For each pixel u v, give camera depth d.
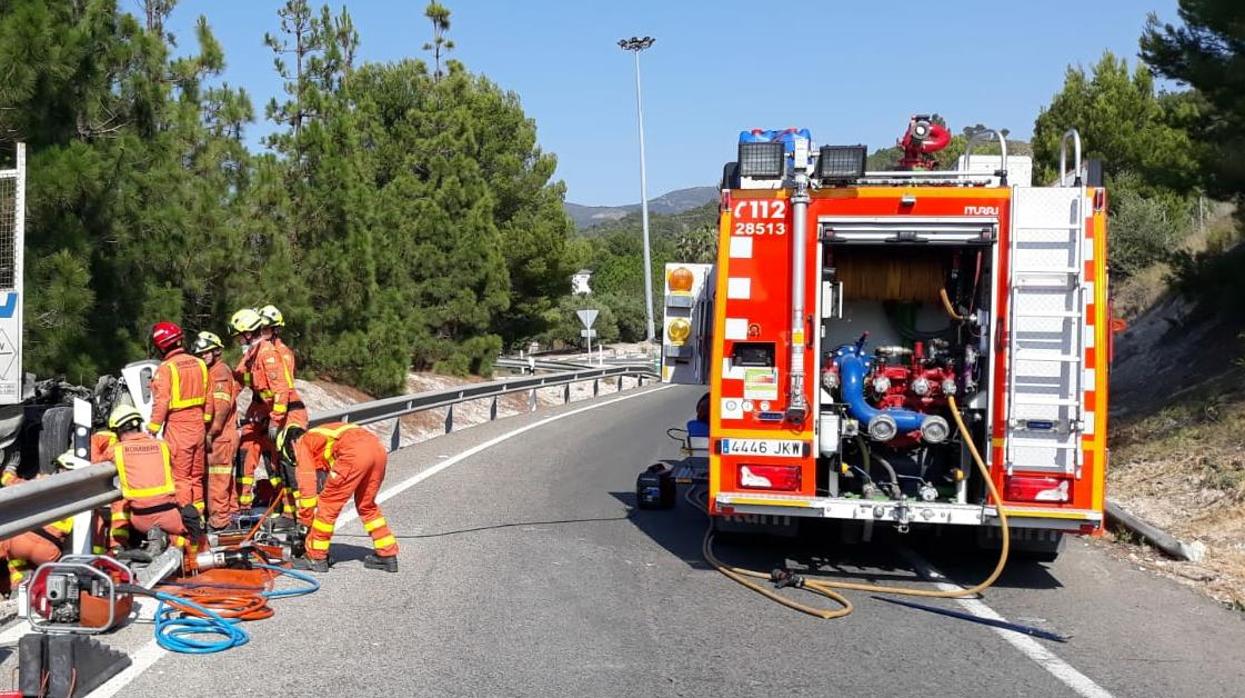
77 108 13.15
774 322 8.25
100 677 5.77
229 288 17.91
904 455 8.95
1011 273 7.89
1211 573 8.82
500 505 11.60
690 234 79.88
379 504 11.41
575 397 33.56
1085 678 6.19
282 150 22.44
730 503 8.30
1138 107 32.34
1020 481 7.94
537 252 43.62
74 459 8.49
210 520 9.77
